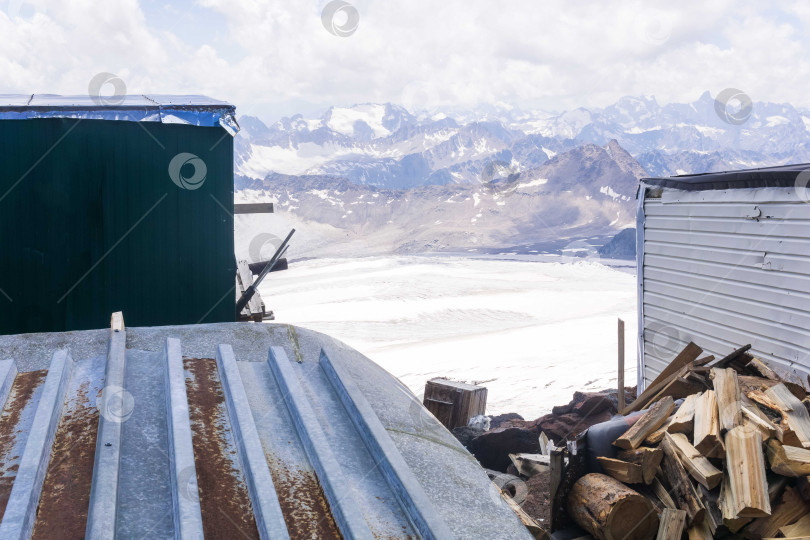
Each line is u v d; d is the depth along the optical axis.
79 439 3.16
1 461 2.91
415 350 67.50
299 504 2.87
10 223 7.13
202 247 7.77
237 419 3.37
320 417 3.57
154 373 3.93
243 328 4.62
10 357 3.96
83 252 7.36
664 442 4.79
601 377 41.31
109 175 7.33
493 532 2.89
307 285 140.25
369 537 2.62
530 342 68.69
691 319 8.80
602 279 152.62
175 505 2.70
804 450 4.54
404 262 190.00
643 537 4.51
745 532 4.38
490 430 9.22
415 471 3.22
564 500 4.80
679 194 8.95
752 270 7.71
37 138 7.06
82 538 2.51
